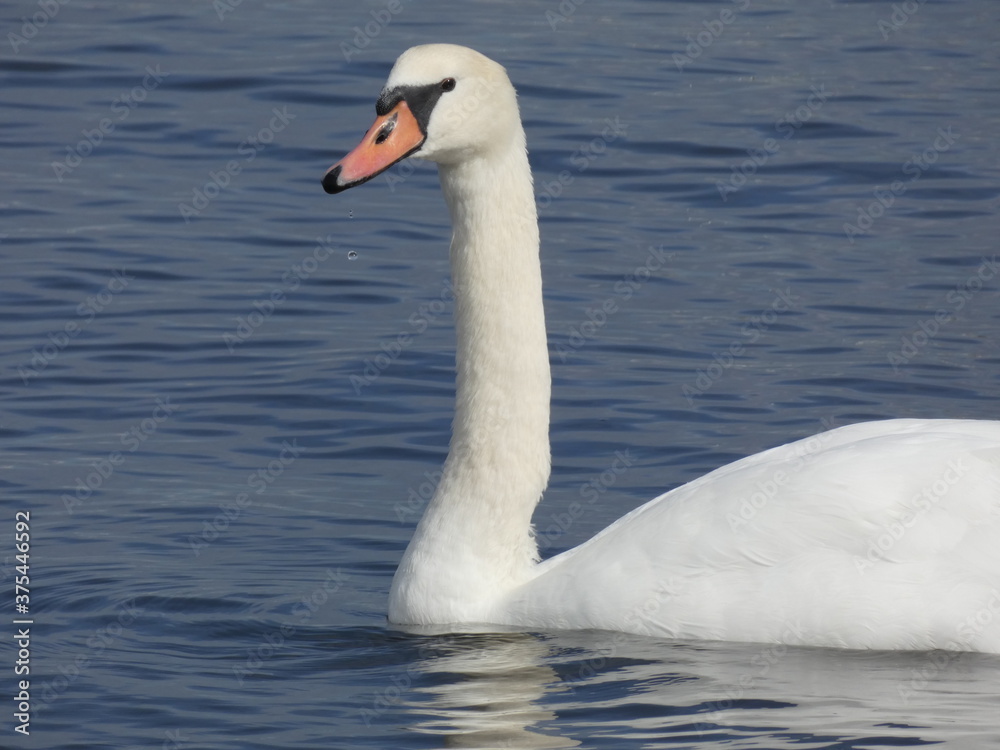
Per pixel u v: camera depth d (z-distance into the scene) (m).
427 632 11.30
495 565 11.49
